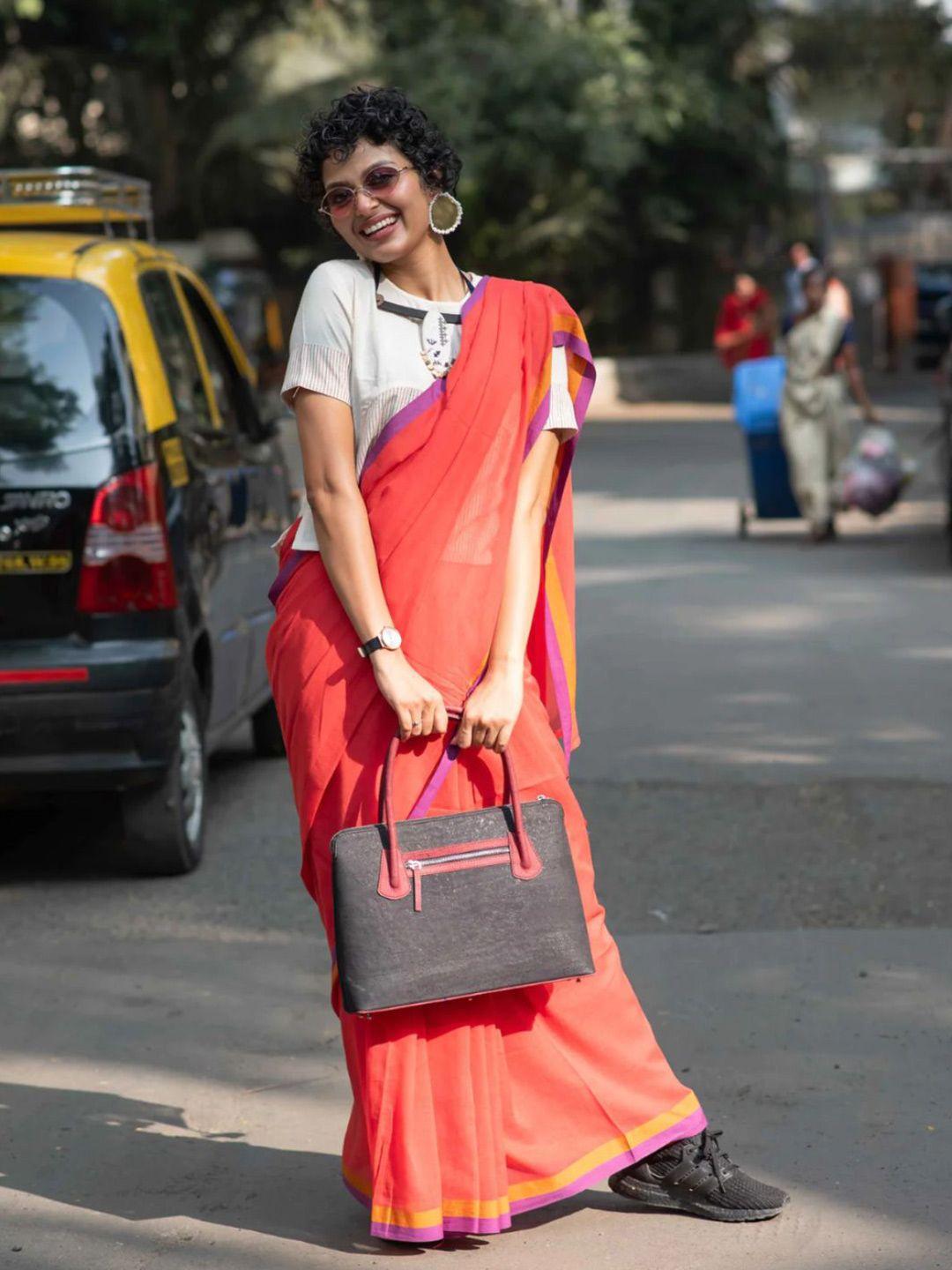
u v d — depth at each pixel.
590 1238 3.67
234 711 7.28
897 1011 4.91
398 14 27.53
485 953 3.39
